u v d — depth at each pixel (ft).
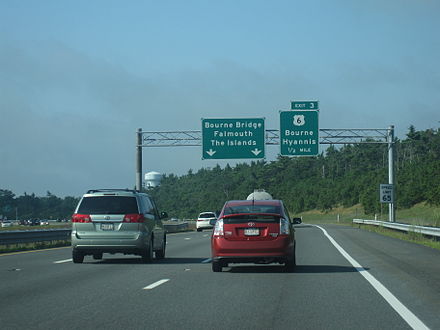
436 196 375.25
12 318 34.12
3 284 49.85
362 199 459.73
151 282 51.24
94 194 71.61
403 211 401.49
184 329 31.01
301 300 40.98
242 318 34.14
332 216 494.59
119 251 70.54
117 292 44.96
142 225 70.85
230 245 57.82
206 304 39.22
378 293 44.37
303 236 141.69
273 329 30.96
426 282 50.88
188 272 59.82
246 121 179.63
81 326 31.76
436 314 35.45
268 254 57.52
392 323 32.58
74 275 57.06
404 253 84.89
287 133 178.09
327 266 65.67
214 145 179.93
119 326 31.78
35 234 108.47
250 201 61.57
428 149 625.00
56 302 40.01
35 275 57.06
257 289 46.65
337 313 35.78
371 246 101.81
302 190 620.49
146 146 185.16
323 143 178.91
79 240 70.44
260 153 179.22
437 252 86.74
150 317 34.45
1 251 95.76
